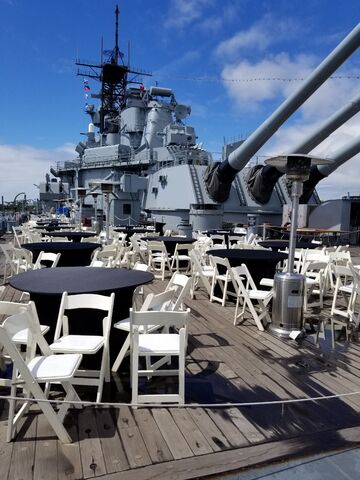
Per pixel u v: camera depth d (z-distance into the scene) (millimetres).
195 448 2840
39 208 43219
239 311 6945
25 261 8758
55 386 3826
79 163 30547
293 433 3066
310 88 10070
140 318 3354
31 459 2686
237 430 3098
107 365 3902
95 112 34938
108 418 3250
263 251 8016
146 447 2846
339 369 4422
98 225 18812
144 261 11891
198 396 3705
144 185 23281
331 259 8344
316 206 20938
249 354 4855
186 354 4828
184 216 19484
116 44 32594
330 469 2652
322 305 7383
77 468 2598
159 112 25750
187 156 21484
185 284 4633
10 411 2873
